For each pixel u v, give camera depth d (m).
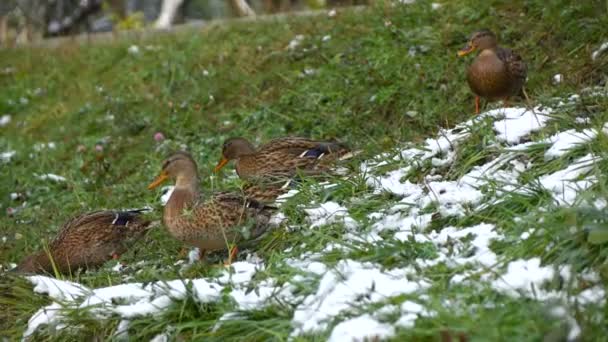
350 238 9.83
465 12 17.27
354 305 8.10
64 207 14.95
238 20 21.09
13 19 26.89
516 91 13.77
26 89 21.20
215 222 10.77
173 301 9.09
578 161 10.08
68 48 22.66
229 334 8.56
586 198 8.76
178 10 26.16
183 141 16.88
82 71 21.30
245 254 10.99
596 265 8.05
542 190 9.60
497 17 16.89
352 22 18.77
